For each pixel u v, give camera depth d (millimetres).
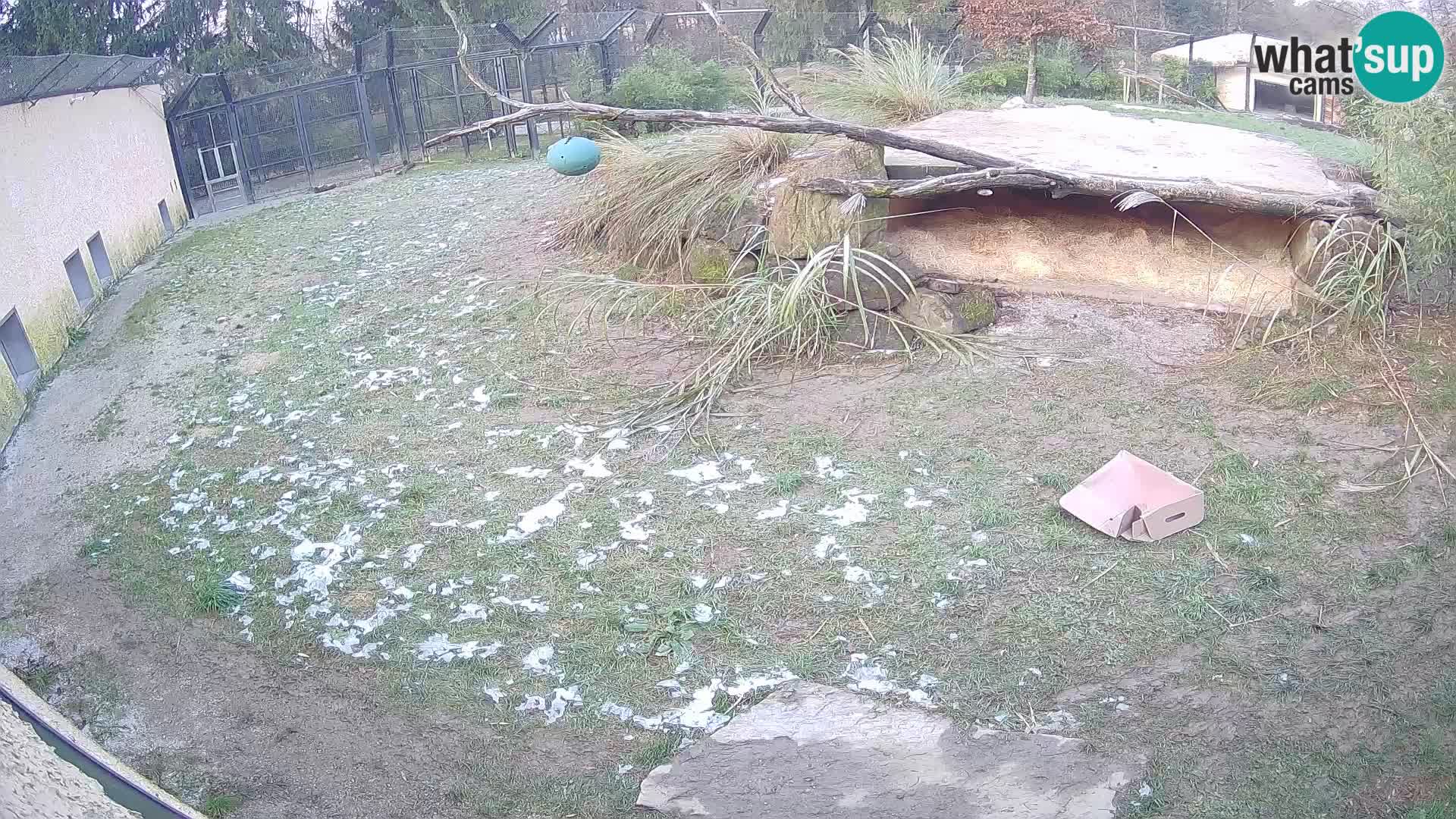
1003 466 4875
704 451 5266
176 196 12789
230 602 4566
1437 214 5371
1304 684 3537
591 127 8891
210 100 13633
